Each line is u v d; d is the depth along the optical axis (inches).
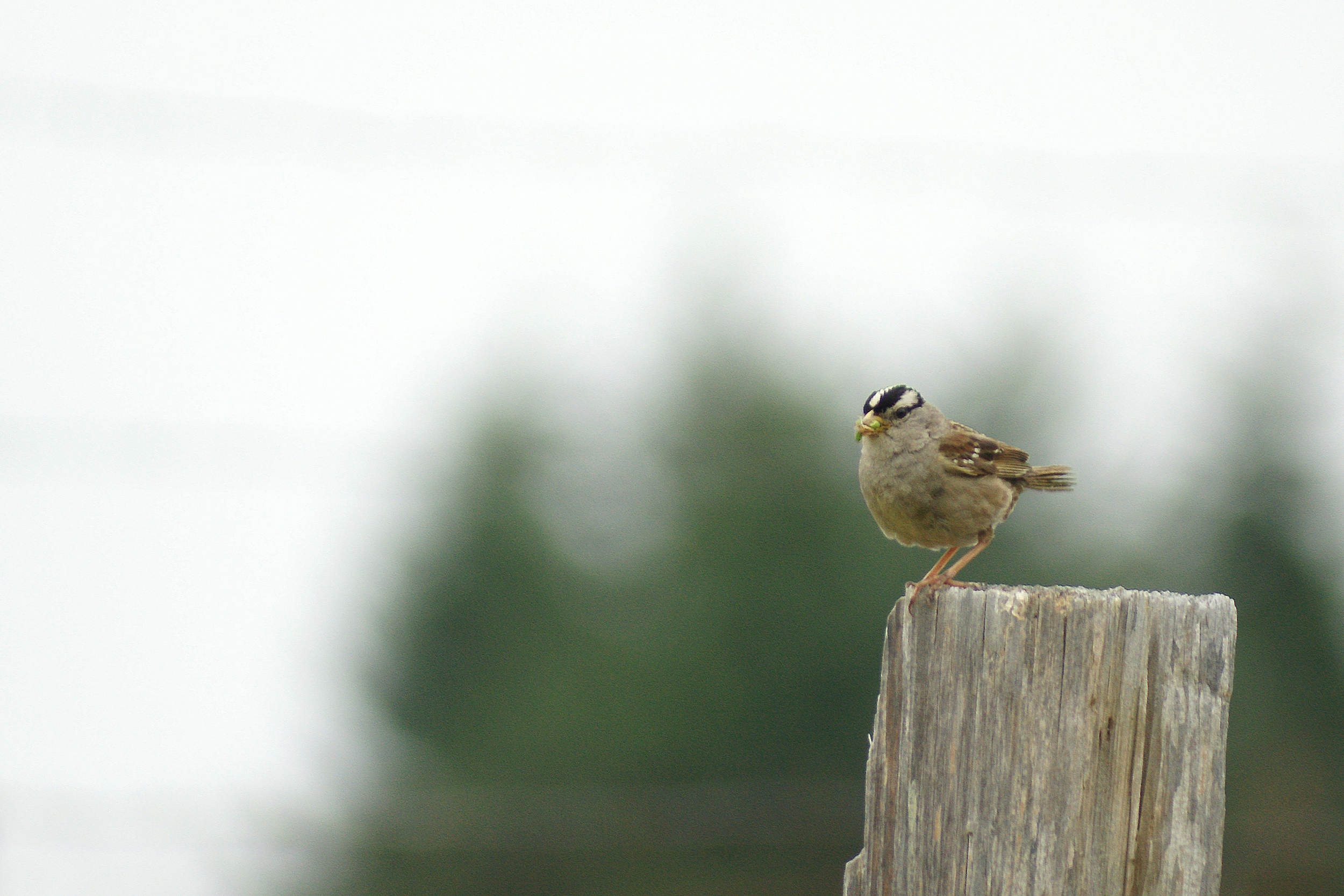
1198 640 175.8
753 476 748.0
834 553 741.9
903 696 189.6
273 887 722.8
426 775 758.5
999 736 178.1
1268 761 702.5
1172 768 174.7
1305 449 709.9
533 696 750.5
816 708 730.2
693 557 751.1
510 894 727.1
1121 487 717.9
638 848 724.0
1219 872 173.3
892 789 189.6
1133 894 173.2
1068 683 176.6
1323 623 710.5
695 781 729.0
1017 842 175.5
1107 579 704.4
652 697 732.0
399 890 726.5
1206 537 717.9
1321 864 674.2
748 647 735.1
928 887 181.3
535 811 717.3
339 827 713.0
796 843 714.8
